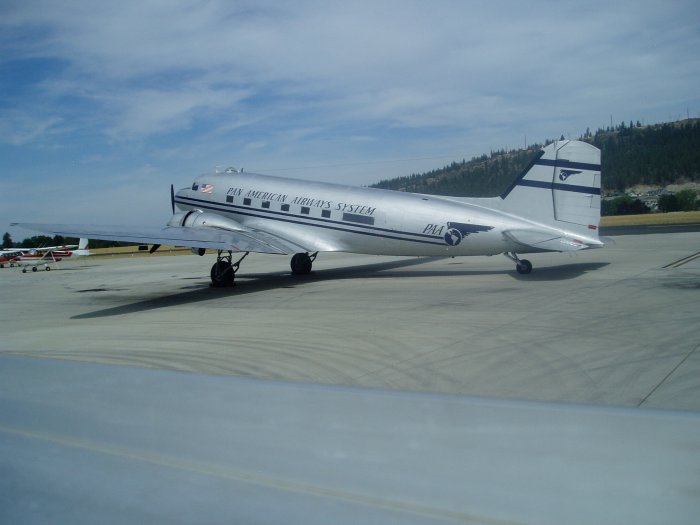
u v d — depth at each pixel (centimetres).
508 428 198
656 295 1183
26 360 297
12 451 264
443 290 1439
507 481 191
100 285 2130
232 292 1681
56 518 215
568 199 1492
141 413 259
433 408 211
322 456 220
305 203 1894
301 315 1192
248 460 229
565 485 184
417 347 832
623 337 830
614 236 3300
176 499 214
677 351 737
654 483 175
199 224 1962
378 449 212
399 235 1712
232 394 246
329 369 738
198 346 917
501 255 2420
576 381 634
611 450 183
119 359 841
